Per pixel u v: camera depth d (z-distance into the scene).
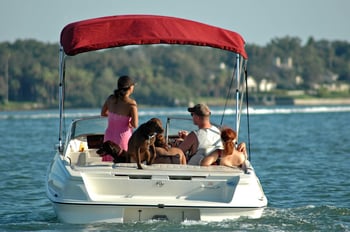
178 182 32.28
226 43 37.53
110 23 37.22
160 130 33.12
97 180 32.31
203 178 32.38
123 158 34.06
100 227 31.59
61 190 32.69
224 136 34.91
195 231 31.36
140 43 37.03
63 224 32.03
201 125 35.41
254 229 32.22
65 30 37.62
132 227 31.45
